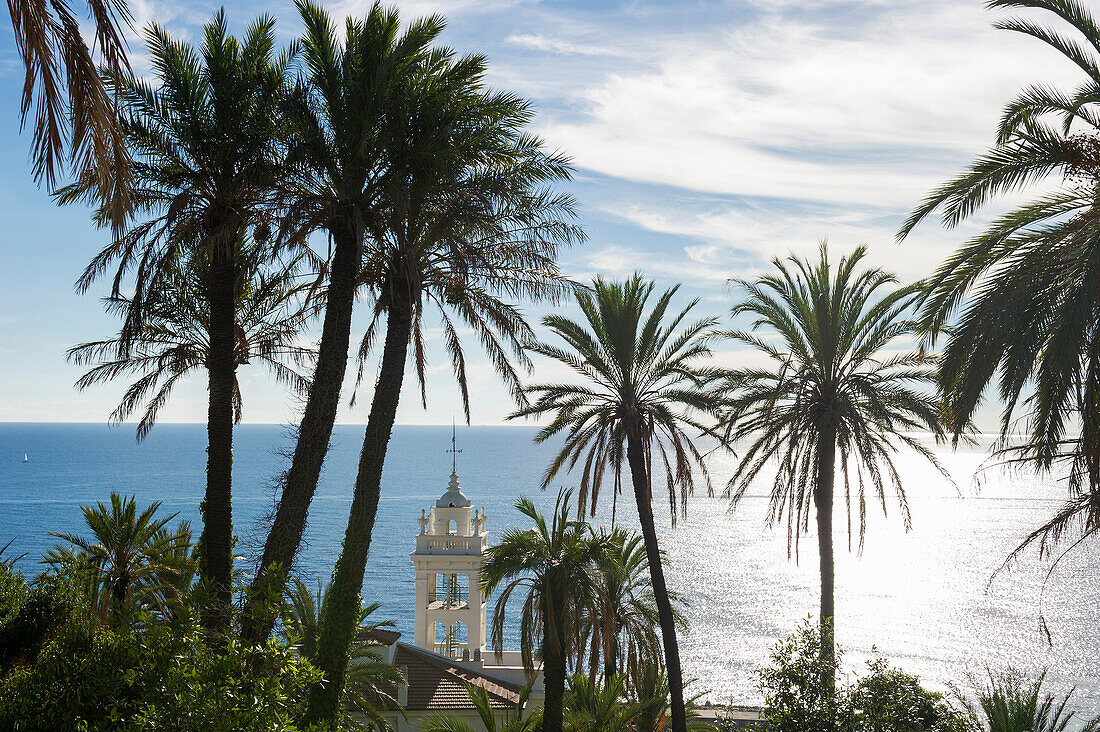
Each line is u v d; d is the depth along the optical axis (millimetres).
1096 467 15188
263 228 21062
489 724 31844
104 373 24781
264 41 21422
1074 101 14953
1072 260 14195
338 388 20859
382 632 39688
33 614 16531
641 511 30234
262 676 12977
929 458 27906
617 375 30609
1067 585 148375
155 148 20312
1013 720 18156
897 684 19219
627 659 34844
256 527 20781
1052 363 13719
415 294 21750
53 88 7465
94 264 20422
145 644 12781
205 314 25266
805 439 29359
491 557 31406
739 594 145375
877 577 160875
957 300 16469
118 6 7766
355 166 20688
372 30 21000
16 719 11977
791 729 18984
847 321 29016
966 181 15680
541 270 22812
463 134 21016
